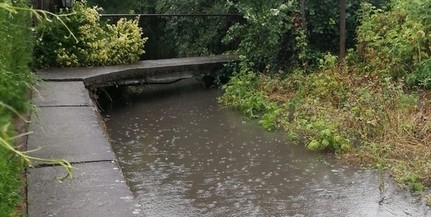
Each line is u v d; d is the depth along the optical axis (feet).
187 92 28.55
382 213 12.59
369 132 18.16
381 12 27.14
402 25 24.09
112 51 27.94
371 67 24.23
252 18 26.48
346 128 18.20
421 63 22.65
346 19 27.76
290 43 27.68
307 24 27.81
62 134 14.28
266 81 25.73
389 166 15.39
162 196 13.78
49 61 26.05
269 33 26.94
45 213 9.35
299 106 21.53
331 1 27.63
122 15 30.60
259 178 15.10
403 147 16.78
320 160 16.53
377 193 13.78
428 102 20.42
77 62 26.61
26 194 10.11
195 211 12.83
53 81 22.47
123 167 16.03
